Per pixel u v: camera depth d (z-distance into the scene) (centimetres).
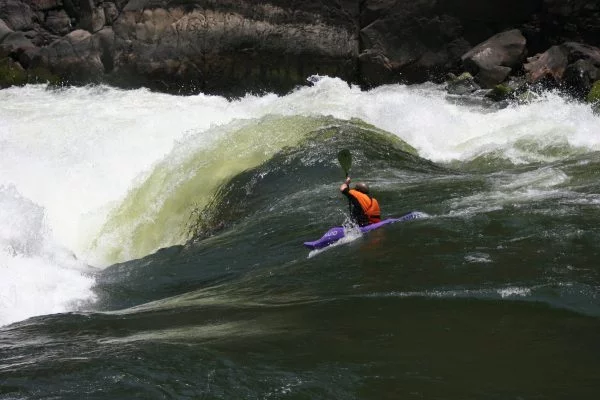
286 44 7669
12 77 7875
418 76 7562
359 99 5722
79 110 6222
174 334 1880
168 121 5406
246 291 2339
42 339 1955
